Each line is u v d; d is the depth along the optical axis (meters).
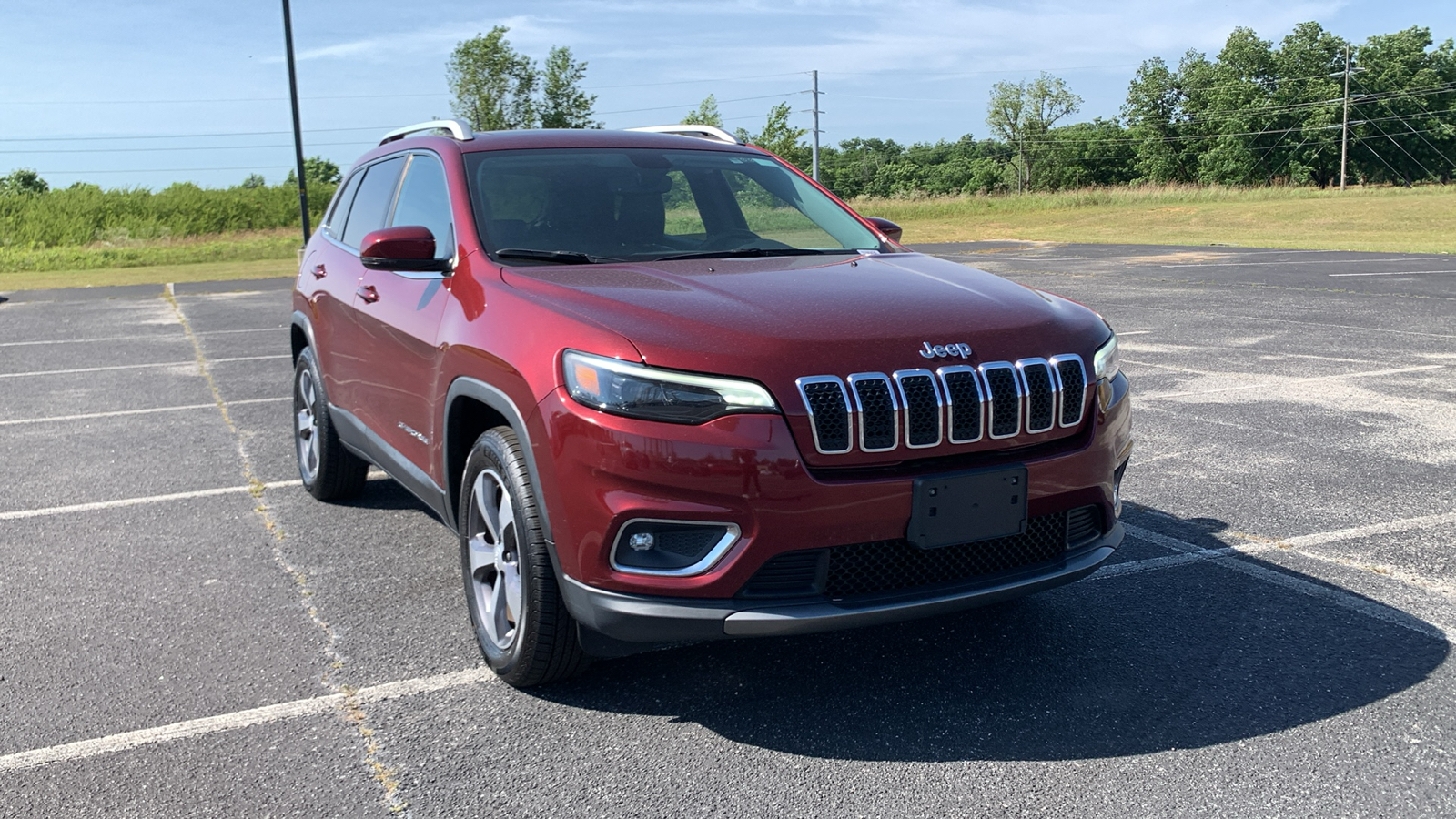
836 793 2.54
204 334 13.30
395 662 3.37
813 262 3.58
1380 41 88.06
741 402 2.63
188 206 54.81
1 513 5.20
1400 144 87.06
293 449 6.63
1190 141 93.88
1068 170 99.25
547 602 2.91
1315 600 3.74
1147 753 2.69
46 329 14.27
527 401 2.85
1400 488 5.14
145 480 5.85
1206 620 3.58
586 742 2.82
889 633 3.52
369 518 5.05
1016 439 2.85
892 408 2.69
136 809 2.52
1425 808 2.40
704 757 2.72
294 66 28.42
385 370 4.04
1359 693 3.00
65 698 3.13
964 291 3.20
